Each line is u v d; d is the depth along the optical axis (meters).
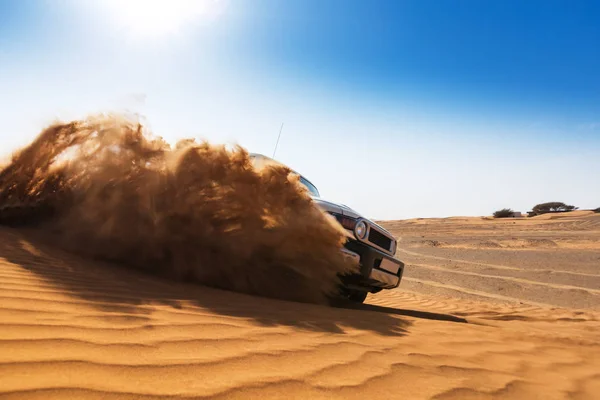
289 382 1.66
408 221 47.56
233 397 1.45
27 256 3.32
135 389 1.38
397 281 4.95
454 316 4.73
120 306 2.34
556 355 2.97
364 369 1.96
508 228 34.25
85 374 1.42
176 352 1.77
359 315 3.51
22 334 1.66
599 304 7.96
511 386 2.10
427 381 1.95
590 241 22.70
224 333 2.16
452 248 19.03
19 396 1.22
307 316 3.04
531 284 10.06
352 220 4.43
